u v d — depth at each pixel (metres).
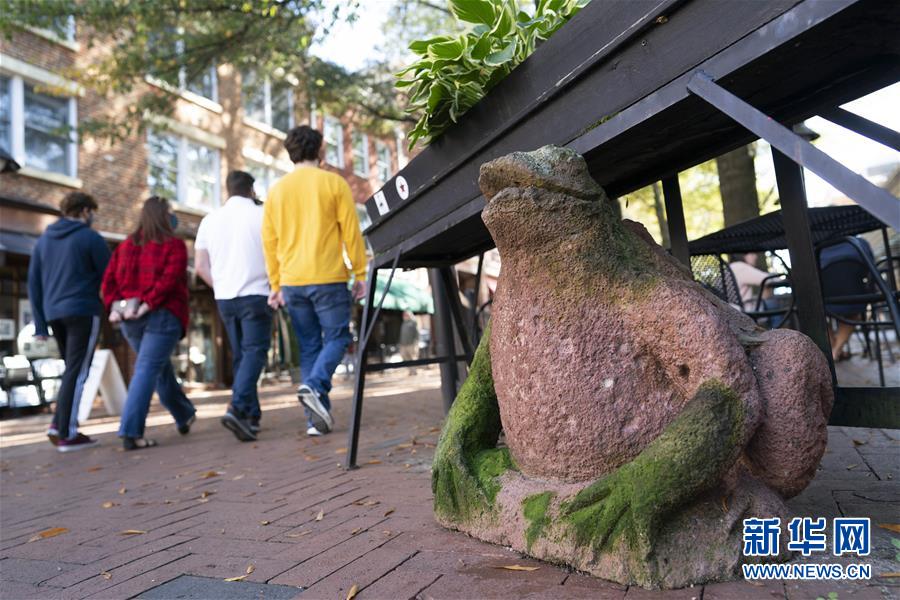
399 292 17.42
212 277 5.77
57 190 13.27
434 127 2.69
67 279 5.86
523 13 2.43
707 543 1.67
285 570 2.08
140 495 3.59
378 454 4.11
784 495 1.82
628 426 1.88
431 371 19.12
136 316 5.62
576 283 1.94
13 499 3.85
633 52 1.79
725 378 1.69
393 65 11.27
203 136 17.09
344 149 22.47
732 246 5.07
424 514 2.58
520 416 2.09
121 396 9.59
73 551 2.57
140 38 10.28
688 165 2.50
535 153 2.00
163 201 5.94
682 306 1.76
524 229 1.98
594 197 1.96
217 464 4.41
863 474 2.63
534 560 1.93
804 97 2.01
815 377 1.74
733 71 1.55
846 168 1.28
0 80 12.59
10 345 12.02
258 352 5.63
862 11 1.40
